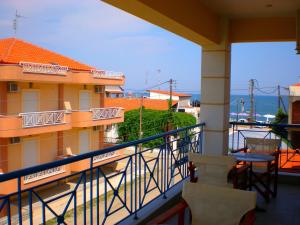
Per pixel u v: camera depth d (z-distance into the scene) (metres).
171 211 2.69
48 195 13.38
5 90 13.72
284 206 4.77
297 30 5.61
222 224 2.68
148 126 27.00
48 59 18.92
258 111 114.19
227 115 6.50
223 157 3.71
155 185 4.80
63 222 2.84
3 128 13.10
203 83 6.42
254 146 5.57
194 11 4.84
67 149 17.06
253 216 2.58
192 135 5.82
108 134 27.25
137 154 3.98
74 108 17.78
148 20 4.10
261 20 6.25
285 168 6.49
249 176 4.81
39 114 14.59
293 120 17.83
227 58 6.36
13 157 13.92
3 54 16.69
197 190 2.79
